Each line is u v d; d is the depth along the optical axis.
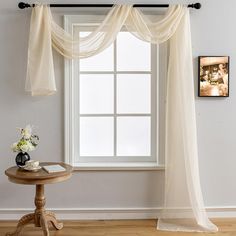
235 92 2.97
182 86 2.76
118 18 2.76
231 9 2.93
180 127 2.81
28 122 2.90
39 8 2.75
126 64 3.04
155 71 3.01
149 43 3.01
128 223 2.87
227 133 2.98
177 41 2.79
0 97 2.88
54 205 2.95
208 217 3.00
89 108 3.05
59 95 2.90
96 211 2.96
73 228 2.75
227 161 2.99
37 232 2.66
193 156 2.77
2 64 2.87
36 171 2.42
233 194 3.01
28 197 2.94
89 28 2.95
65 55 2.79
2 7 2.85
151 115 3.04
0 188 2.92
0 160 2.91
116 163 3.02
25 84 2.82
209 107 2.97
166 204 2.85
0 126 2.89
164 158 2.97
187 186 2.81
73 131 2.96
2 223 2.86
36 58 2.74
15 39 2.87
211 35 2.93
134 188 2.97
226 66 2.92
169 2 2.90
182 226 2.78
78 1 2.88
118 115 3.05
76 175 2.94
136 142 3.07
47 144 2.92
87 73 3.02
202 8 2.92
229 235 2.62
